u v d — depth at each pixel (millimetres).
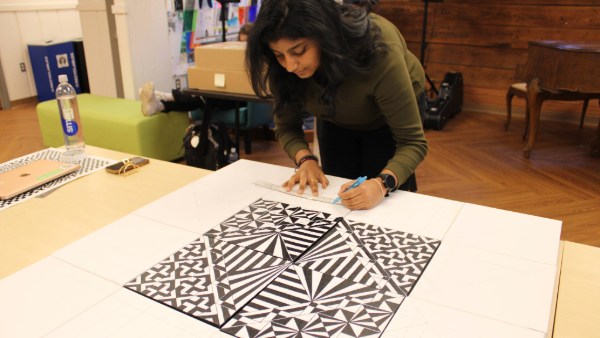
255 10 4918
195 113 3674
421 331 763
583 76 2986
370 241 1044
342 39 1108
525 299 842
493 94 4824
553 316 824
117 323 795
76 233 1106
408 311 812
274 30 1090
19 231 1119
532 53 3430
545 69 3275
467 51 4832
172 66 4176
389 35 1291
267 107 3547
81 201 1276
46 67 5184
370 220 1143
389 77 1226
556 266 944
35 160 1559
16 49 5129
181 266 957
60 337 765
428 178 3270
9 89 5121
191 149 3055
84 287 895
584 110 4203
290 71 1185
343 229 1100
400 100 1255
